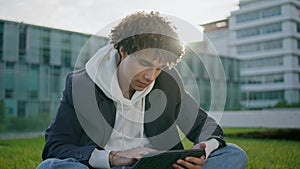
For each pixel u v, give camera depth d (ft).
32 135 12.48
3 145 8.79
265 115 15.37
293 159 6.79
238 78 27.53
